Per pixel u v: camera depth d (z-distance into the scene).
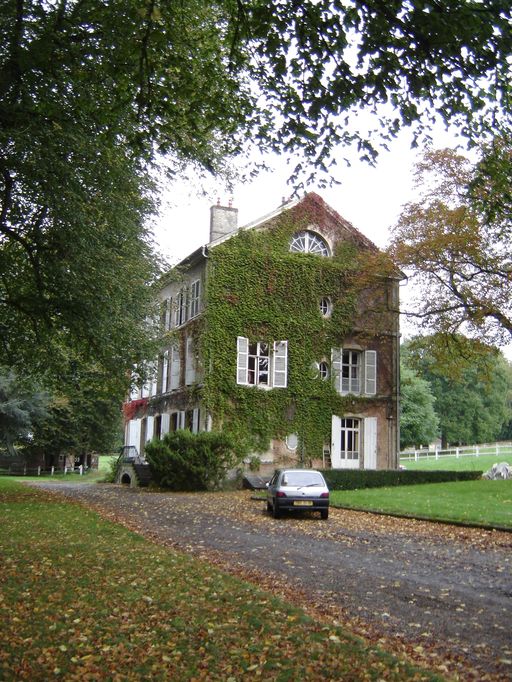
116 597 7.74
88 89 11.61
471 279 27.44
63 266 15.82
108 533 13.32
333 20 8.64
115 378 21.16
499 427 73.00
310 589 8.91
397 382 33.78
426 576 9.91
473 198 11.62
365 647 6.02
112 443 55.59
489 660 6.00
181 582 8.63
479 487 24.42
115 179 14.55
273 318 31.23
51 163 12.84
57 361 21.36
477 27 7.83
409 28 8.38
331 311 32.62
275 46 9.19
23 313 19.98
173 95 10.95
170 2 9.98
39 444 51.31
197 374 30.69
